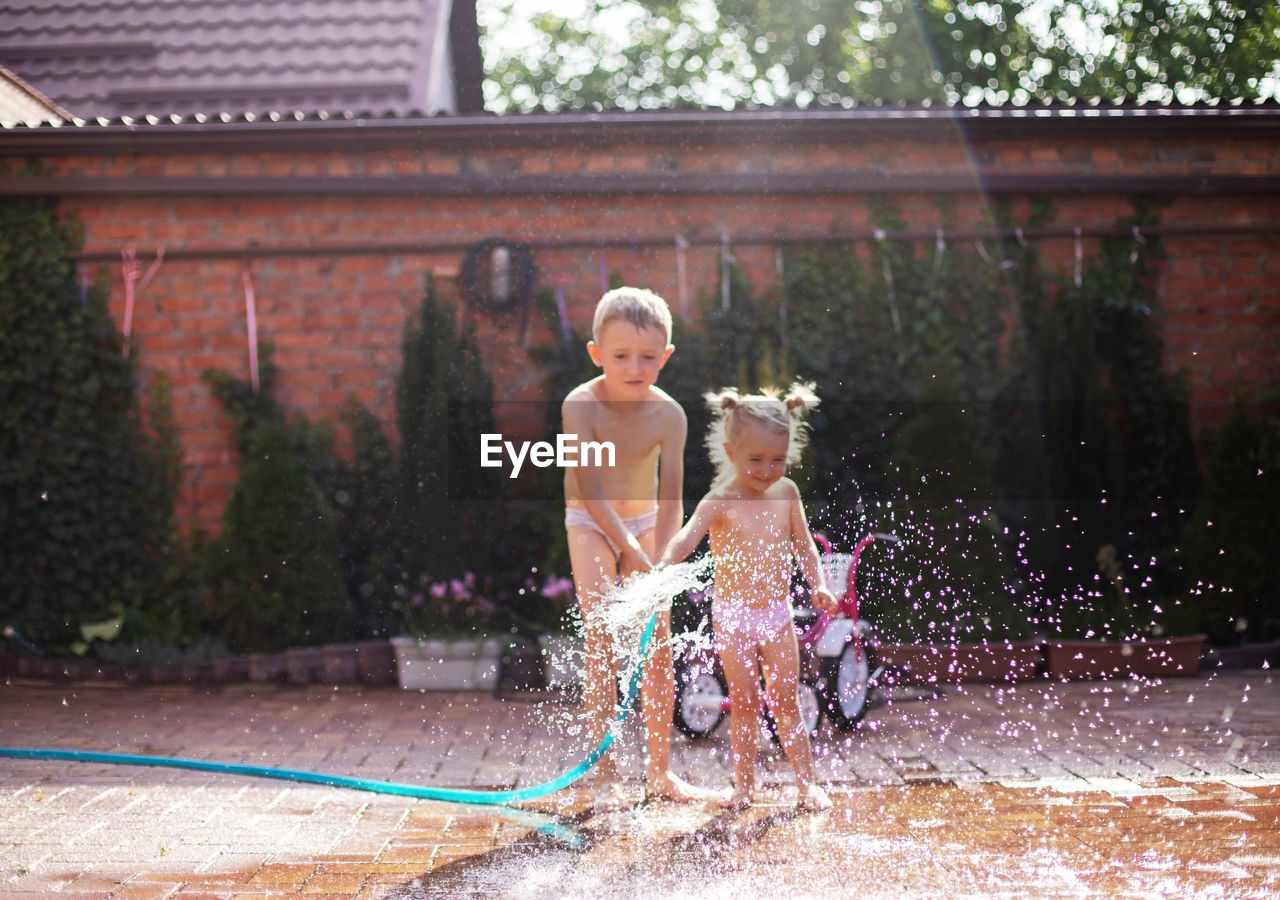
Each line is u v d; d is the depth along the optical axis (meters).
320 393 7.32
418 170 7.34
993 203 7.34
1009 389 7.23
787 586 3.69
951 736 4.66
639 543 4.04
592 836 3.26
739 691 3.65
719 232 7.36
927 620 6.22
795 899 2.65
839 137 7.31
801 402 3.83
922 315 7.30
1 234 7.18
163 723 5.29
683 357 7.20
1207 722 4.84
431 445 7.11
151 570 7.12
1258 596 6.76
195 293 7.29
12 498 7.08
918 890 2.70
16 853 3.16
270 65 9.95
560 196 7.37
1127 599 6.71
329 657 6.55
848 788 3.81
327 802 3.76
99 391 7.19
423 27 10.38
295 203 7.32
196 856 3.13
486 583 7.00
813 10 20.42
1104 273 7.34
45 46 10.19
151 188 7.17
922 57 18.72
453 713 5.56
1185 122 7.22
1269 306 7.36
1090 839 3.12
